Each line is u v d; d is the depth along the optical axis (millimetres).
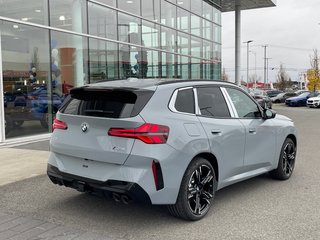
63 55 13383
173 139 4488
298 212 5090
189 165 4695
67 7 13555
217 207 5312
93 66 14883
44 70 12508
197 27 24047
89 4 14602
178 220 4809
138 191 4230
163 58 20094
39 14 12352
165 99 4711
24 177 6832
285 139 6789
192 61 23453
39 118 12227
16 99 11289
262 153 6137
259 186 6391
